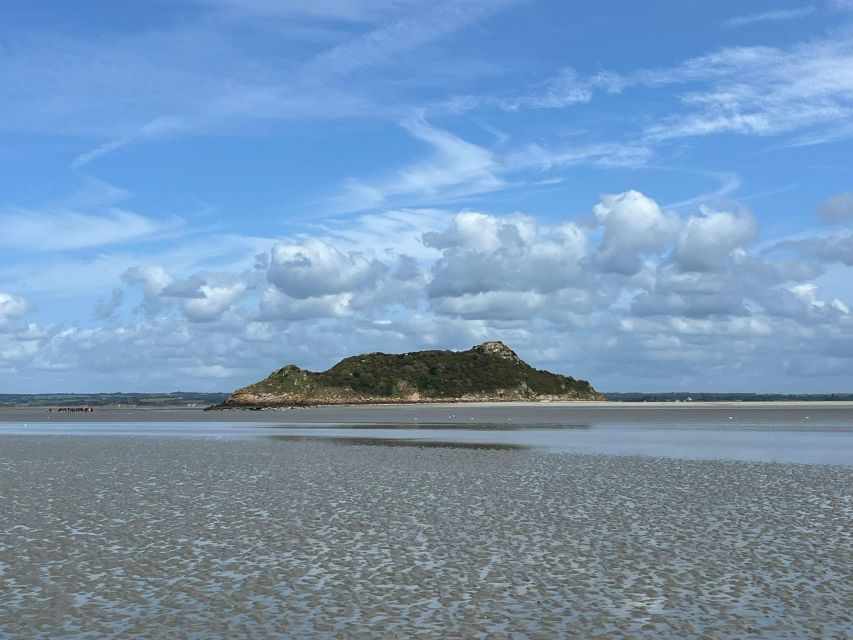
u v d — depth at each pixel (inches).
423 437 2556.6
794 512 1026.1
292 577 708.0
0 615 597.6
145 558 783.1
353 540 864.3
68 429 3403.1
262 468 1576.0
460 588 669.3
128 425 3806.6
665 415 4507.9
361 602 630.5
